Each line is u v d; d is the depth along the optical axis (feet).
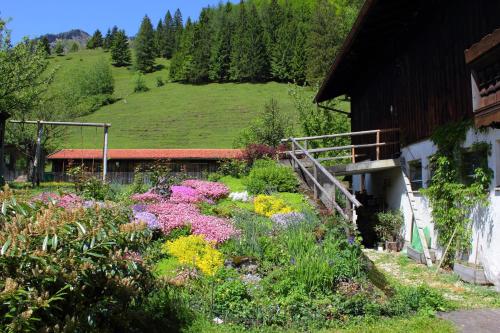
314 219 30.76
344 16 180.34
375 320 21.15
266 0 398.83
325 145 82.84
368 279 24.57
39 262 12.25
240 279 22.76
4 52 65.26
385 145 50.01
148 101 262.67
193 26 395.55
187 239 25.99
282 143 67.05
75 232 13.84
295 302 20.86
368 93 57.06
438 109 37.24
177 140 183.52
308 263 22.67
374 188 56.29
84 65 375.86
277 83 294.05
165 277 21.02
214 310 20.18
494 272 29.19
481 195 30.37
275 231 28.73
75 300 14.56
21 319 11.13
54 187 52.90
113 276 15.62
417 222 41.19
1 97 65.62
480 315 23.22
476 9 31.53
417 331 19.94
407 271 34.94
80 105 113.29
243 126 201.46
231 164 56.75
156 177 41.24
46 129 92.53
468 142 32.24
